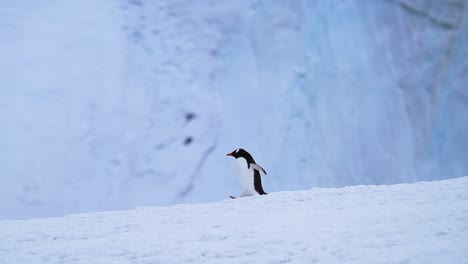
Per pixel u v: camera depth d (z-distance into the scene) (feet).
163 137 261.65
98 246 55.57
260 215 65.41
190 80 272.51
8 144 234.79
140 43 266.77
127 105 257.75
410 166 293.64
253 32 285.84
